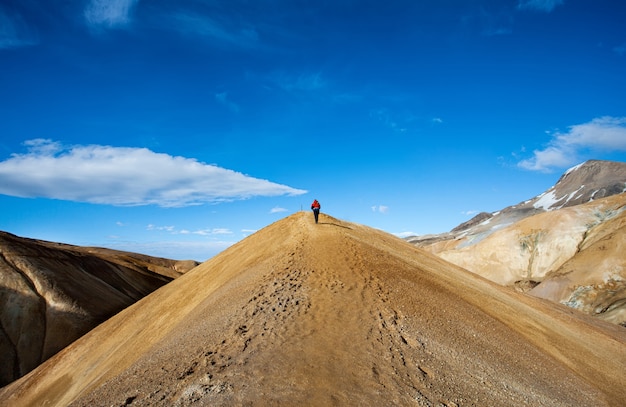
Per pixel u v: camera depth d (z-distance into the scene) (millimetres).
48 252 86188
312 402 8688
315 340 11961
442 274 28312
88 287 81312
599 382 17391
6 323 66125
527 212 148875
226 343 12398
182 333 17094
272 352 11195
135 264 125062
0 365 60938
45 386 32719
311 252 22516
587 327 31516
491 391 10945
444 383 10570
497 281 82812
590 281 60750
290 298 15859
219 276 29578
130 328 31938
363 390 9383
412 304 16578
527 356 16125
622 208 76500
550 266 77500
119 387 11438
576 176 186500
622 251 61406
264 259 24906
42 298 71938
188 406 8750
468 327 16344
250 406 8492
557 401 12273
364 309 14805
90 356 32250
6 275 72750
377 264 21375
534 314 27891
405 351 11961
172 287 38375
